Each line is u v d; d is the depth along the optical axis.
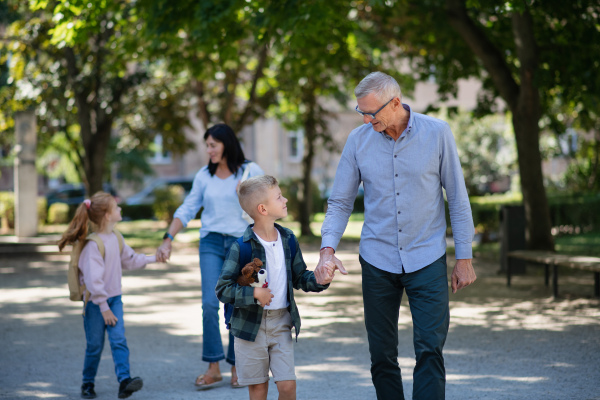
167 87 23.97
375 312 4.42
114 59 15.85
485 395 5.57
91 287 5.70
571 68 14.46
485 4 10.92
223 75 22.28
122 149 30.09
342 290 12.29
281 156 49.28
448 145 4.33
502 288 12.02
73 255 5.85
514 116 15.59
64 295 12.11
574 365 6.54
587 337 7.80
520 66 15.02
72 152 31.58
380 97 4.18
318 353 7.36
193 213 6.48
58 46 12.20
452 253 18.39
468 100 49.44
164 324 9.25
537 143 15.48
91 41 20.14
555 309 9.75
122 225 32.75
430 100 48.34
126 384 5.61
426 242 4.33
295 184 35.09
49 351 7.78
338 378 6.29
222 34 12.61
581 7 12.82
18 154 21.67
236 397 5.79
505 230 13.77
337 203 4.58
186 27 12.72
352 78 22.67
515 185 34.31
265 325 4.27
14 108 21.50
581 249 18.52
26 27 19.78
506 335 8.04
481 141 36.78
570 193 26.67
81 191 39.41
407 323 8.91
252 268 4.09
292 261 4.39
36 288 13.03
